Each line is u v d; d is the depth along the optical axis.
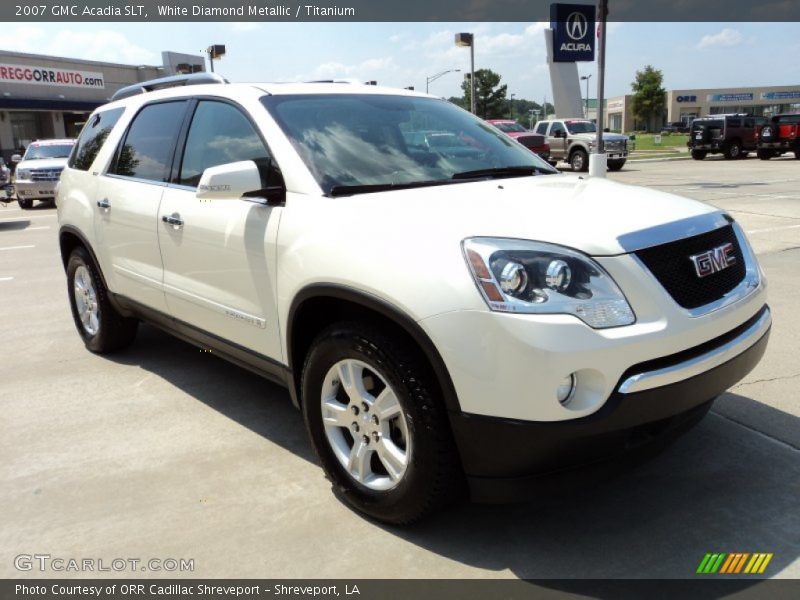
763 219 10.30
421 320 2.38
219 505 3.00
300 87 3.66
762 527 2.71
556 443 2.28
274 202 3.11
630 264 2.38
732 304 2.65
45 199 17.39
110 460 3.43
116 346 5.01
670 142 52.34
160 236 3.85
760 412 3.68
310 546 2.70
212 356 4.98
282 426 3.79
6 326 6.00
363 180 3.12
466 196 2.85
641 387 2.33
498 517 2.84
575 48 26.91
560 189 3.02
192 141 3.79
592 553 2.59
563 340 2.23
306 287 2.83
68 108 38.66
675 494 2.96
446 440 2.49
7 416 4.00
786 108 93.94
